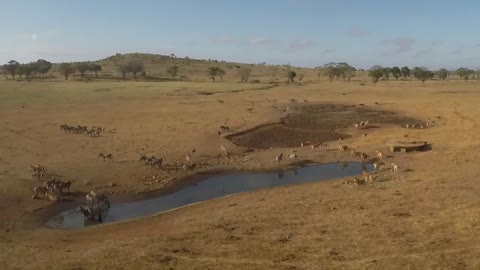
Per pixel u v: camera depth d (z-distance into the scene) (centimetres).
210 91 10219
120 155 4403
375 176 3494
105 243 2294
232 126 5888
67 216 2916
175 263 1967
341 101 8762
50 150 4531
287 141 5309
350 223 2392
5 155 4253
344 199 2888
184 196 3394
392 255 1950
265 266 1905
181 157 4419
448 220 2314
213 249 2117
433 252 1950
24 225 2681
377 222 2378
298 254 2020
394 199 2788
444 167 3625
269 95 9750
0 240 2391
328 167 4128
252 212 2723
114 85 11194
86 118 6519
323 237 2212
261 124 6038
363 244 2094
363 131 5756
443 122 6069
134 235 2434
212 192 3484
